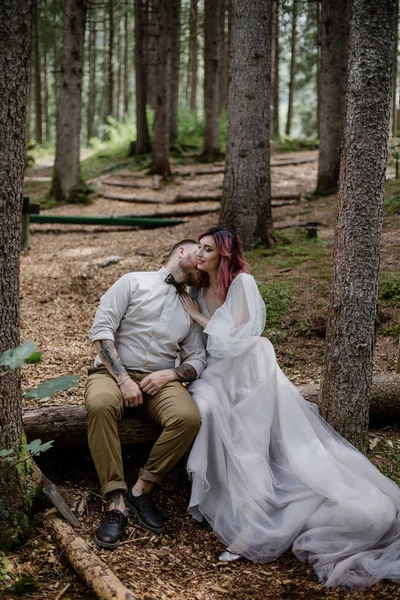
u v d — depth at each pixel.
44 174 17.89
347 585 2.80
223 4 12.07
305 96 30.58
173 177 15.16
